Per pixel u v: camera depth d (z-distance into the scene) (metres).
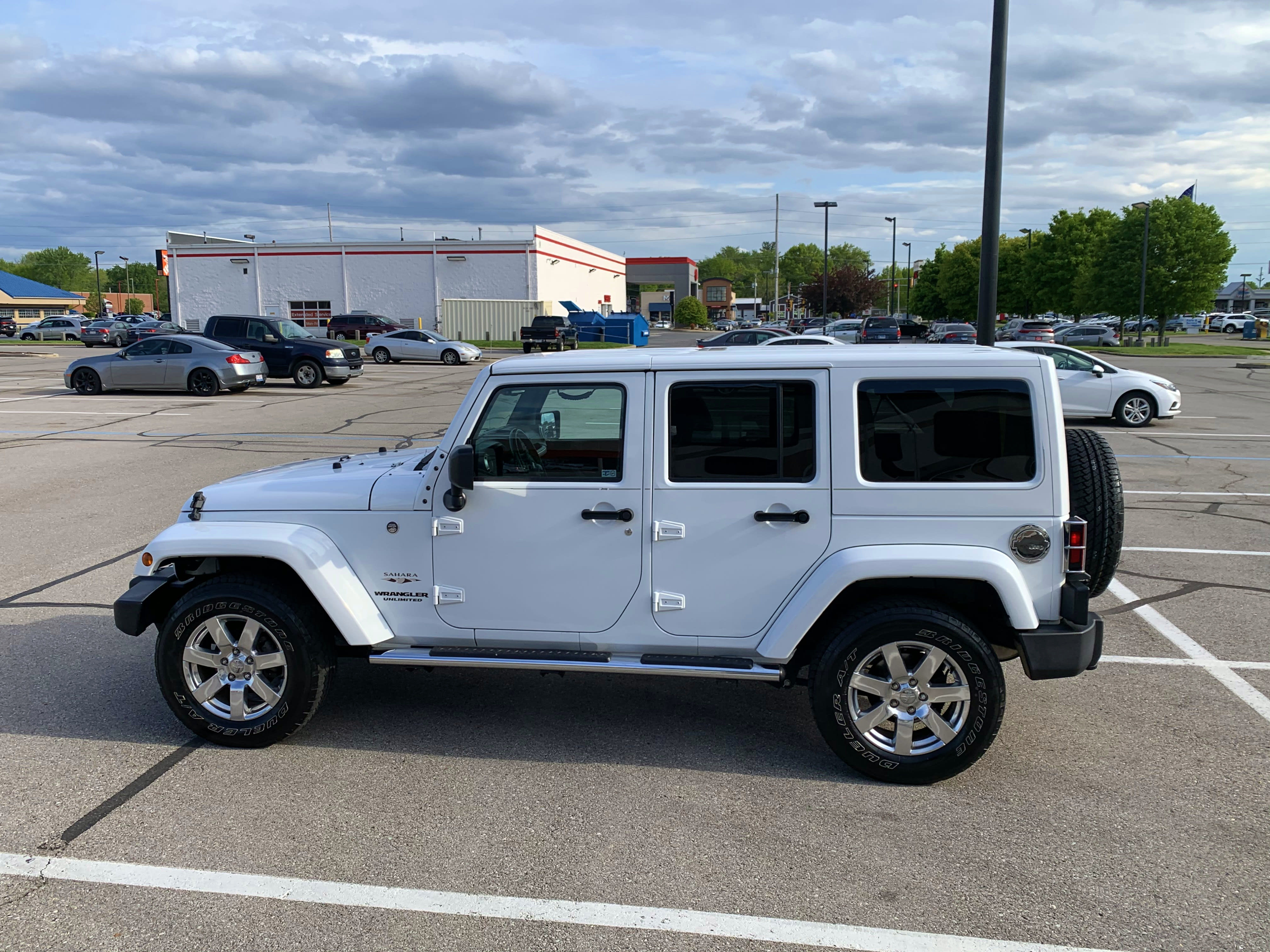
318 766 4.21
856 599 4.13
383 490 4.29
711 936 3.01
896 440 3.90
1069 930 3.04
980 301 9.46
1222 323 83.94
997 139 9.12
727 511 3.99
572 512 4.09
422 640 4.34
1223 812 3.81
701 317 89.06
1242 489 11.02
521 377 4.09
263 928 3.06
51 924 3.08
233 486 4.53
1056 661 3.81
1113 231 51.59
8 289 89.06
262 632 4.34
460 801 3.89
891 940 2.99
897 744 3.99
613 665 4.05
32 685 5.16
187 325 54.03
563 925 3.07
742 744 4.45
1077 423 17.41
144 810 3.81
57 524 8.98
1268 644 5.89
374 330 43.03
